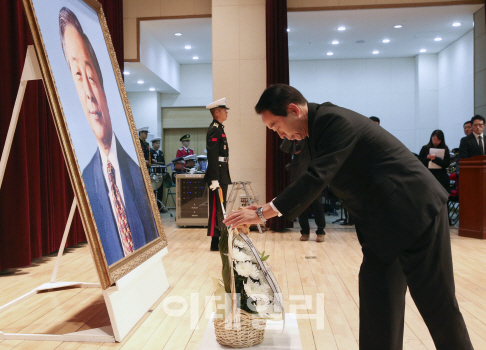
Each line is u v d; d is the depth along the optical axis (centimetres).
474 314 241
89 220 189
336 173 129
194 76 1065
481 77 673
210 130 434
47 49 193
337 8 636
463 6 656
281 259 396
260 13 614
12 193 356
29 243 364
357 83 1009
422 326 223
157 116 1052
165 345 198
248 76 614
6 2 357
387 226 123
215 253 428
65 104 197
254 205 128
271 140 597
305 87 1016
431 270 125
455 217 715
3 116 354
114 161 244
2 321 232
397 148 128
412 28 775
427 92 981
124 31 681
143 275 254
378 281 131
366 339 133
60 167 439
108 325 223
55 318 237
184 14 673
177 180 648
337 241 499
